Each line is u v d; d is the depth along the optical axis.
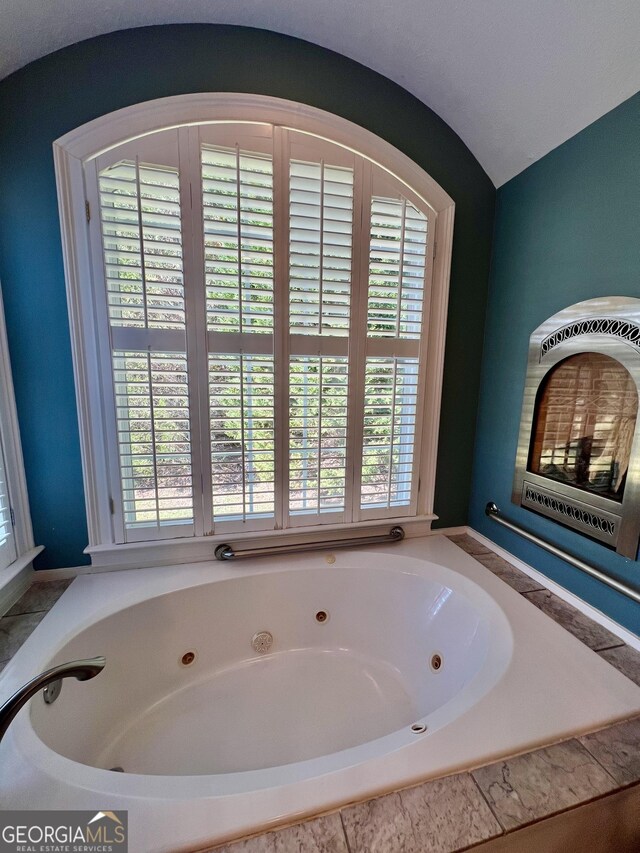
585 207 1.45
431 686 1.59
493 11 1.28
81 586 1.61
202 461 1.70
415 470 2.04
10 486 1.50
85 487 1.62
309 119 1.58
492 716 1.03
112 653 1.43
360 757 0.92
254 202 1.57
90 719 1.31
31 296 1.48
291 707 1.56
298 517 1.88
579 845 0.87
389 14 1.41
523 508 1.81
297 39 1.55
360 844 0.75
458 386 2.08
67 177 1.42
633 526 1.28
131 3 1.32
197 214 1.51
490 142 1.76
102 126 1.41
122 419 1.60
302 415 1.78
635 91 1.24
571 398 1.56
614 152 1.32
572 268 1.51
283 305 1.67
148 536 1.71
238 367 1.65
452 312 1.99
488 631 1.43
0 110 1.36
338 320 1.76
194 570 1.74
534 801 0.83
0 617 1.40
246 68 1.52
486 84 1.54
